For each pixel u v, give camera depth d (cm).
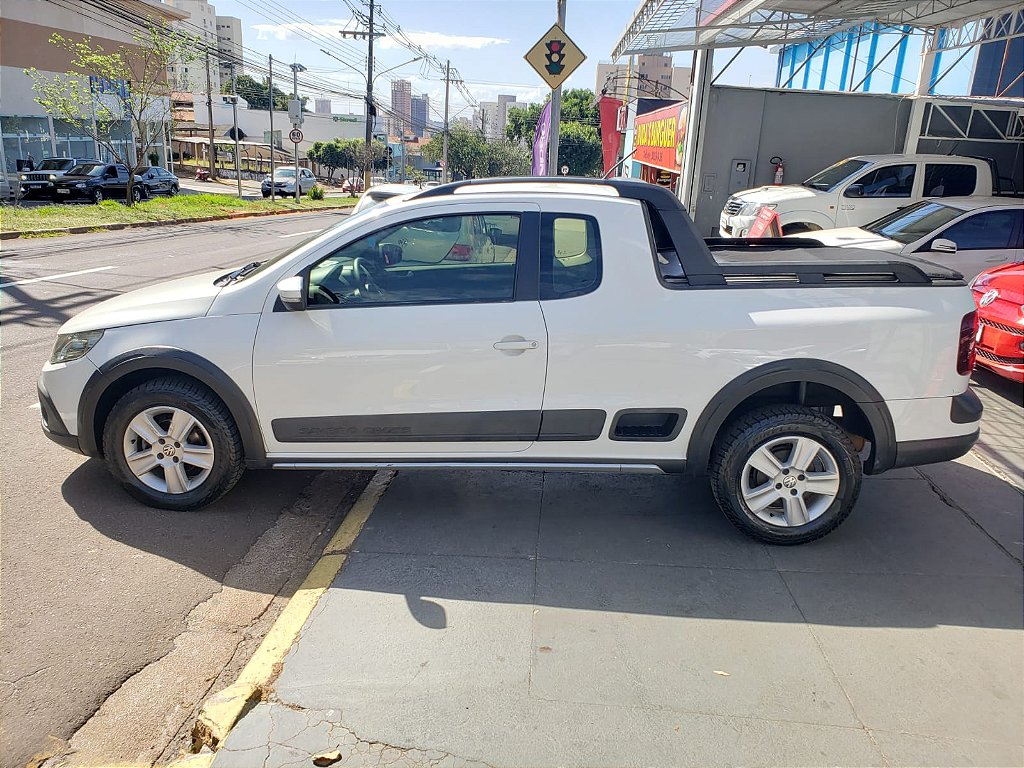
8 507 416
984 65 1605
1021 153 1530
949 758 257
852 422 407
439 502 443
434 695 279
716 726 268
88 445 413
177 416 401
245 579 366
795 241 492
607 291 377
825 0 1225
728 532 413
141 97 2620
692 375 376
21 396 593
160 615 332
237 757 248
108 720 272
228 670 301
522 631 320
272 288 390
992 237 872
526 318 376
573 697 281
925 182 1218
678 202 390
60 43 2733
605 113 3350
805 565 379
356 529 407
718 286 378
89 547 383
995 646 317
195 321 392
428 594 346
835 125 1526
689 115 1553
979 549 397
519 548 390
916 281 386
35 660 298
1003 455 523
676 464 393
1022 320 616
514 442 392
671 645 313
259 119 7231
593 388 380
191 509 421
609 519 425
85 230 1888
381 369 381
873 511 438
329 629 318
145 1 3544
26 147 3044
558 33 934
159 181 3231
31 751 256
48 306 923
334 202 4034
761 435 378
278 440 399
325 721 265
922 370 378
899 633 325
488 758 251
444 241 386
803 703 281
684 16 1333
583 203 382
